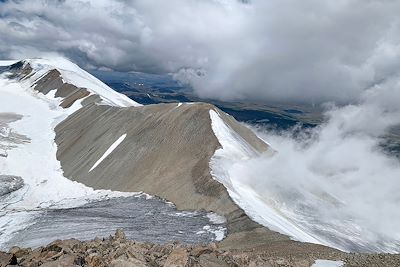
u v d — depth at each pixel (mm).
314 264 22328
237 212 54938
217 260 18109
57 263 15609
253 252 35000
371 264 22000
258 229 48688
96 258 16328
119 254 17359
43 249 18938
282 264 21094
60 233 53000
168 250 19766
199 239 48094
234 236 47469
